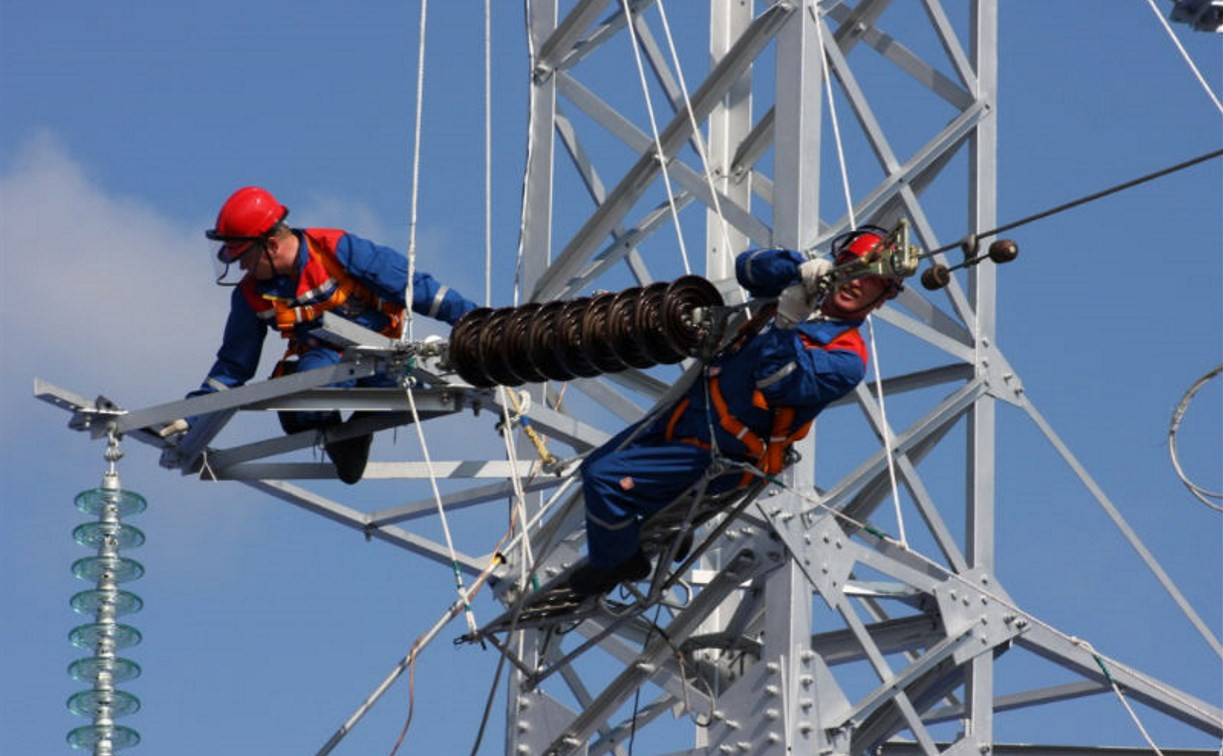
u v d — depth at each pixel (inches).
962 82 745.6
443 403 666.8
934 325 734.5
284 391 657.6
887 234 578.6
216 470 698.8
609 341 608.1
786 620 689.6
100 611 632.4
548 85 789.9
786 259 592.1
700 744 779.4
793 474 695.1
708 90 738.2
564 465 686.5
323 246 668.7
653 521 639.8
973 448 721.0
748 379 605.6
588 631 736.3
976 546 714.8
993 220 734.5
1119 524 731.4
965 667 712.4
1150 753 760.3
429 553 733.3
